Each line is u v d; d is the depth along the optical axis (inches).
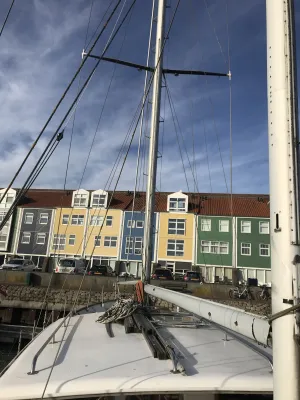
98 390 90.8
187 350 119.4
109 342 127.3
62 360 108.9
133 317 156.0
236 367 105.6
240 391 93.4
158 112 233.6
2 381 94.9
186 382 94.5
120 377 96.0
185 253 1412.4
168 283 840.3
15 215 1520.7
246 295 832.3
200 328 152.5
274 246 66.7
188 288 835.4
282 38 74.2
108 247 1421.0
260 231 1397.6
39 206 1525.6
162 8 245.3
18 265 1109.1
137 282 196.5
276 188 68.6
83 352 116.0
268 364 109.1
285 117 70.4
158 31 243.9
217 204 1499.8
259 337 71.6
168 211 1461.6
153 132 230.2
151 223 216.1
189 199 1520.7
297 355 59.3
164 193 1584.6
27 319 723.4
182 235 1432.1
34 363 101.2
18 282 852.6
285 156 68.7
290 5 75.4
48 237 1482.5
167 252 1422.2
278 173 68.9
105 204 1483.8
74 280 832.9
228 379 96.8
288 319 61.1
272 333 64.4
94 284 819.4
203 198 1530.5
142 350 117.6
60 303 728.3
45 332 146.8
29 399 89.2
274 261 66.3
